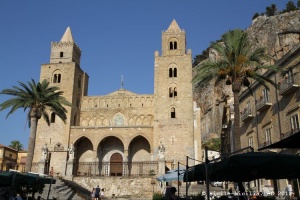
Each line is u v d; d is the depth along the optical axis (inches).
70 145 2447.1
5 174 852.0
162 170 1833.2
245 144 1775.3
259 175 647.1
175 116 2488.9
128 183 1782.7
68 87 2632.9
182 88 2564.0
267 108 1505.9
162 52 2719.0
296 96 1244.5
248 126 1742.1
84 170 2458.2
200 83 1186.6
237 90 1098.7
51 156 2377.0
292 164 477.1
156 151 2389.3
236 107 1089.4
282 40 3280.0
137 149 2529.5
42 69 2716.5
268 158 484.7
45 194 1357.0
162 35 2773.1
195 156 2427.4
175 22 2829.7
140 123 2716.5
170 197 721.0
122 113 2755.9
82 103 2810.0
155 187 1749.5
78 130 2500.0
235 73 1108.5
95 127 2495.1
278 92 1392.7
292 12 3462.1
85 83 2940.5
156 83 2600.9
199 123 2529.5
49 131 2491.4
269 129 1476.4
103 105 2795.3
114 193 1771.7
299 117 1210.0
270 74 1475.1
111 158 2529.5
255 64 1122.0
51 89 1689.2
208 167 578.9
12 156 3408.0
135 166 2439.7
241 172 598.2
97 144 2458.2
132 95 2795.3
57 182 1530.5
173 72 2630.4
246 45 1161.4
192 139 2413.9
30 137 1581.0
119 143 2556.6
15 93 1609.3
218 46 1169.4
